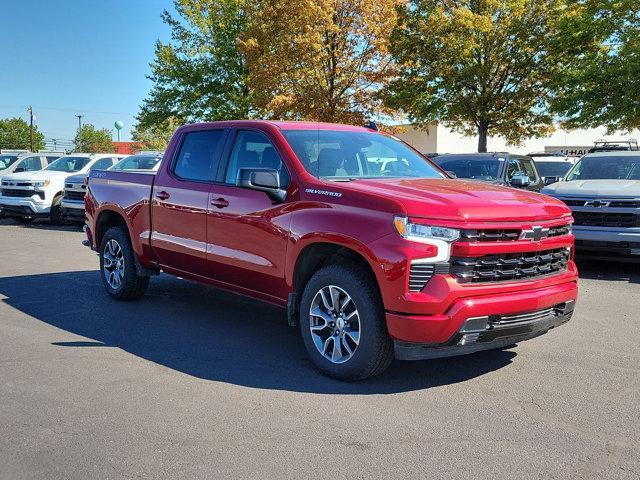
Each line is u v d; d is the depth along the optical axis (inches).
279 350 209.9
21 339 219.5
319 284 181.5
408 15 1091.9
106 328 235.5
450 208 163.8
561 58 1060.5
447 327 159.6
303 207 188.4
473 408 160.2
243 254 209.5
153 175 256.1
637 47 915.4
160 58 1336.1
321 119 991.6
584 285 336.2
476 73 1063.6
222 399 164.9
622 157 416.8
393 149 232.7
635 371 191.0
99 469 127.1
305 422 150.3
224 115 1305.4
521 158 504.4
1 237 539.5
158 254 255.0
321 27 936.3
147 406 159.5
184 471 126.2
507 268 171.3
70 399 163.9
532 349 213.8
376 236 166.2
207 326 240.2
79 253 438.3
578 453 135.4
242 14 1275.8
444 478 124.0
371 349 169.9
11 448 136.3
